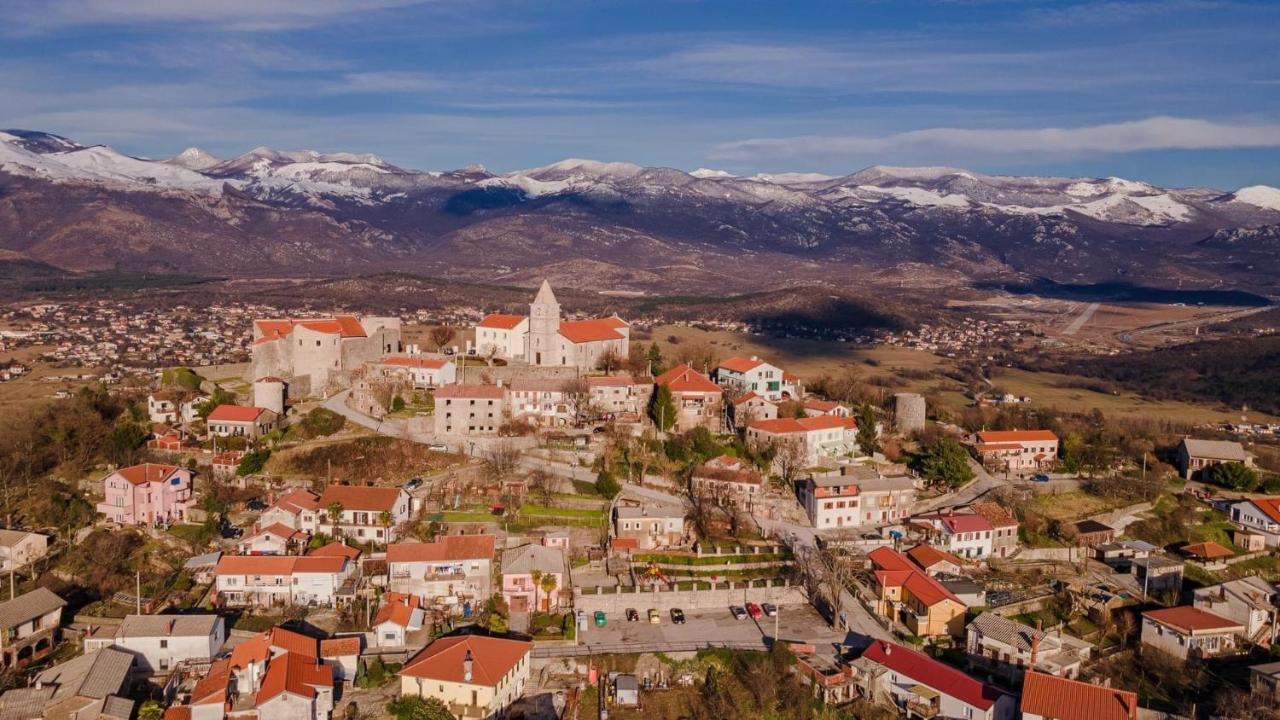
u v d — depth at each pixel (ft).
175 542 572.10
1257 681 454.40
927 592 523.70
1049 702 414.00
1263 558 638.53
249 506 609.42
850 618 525.34
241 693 424.87
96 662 428.97
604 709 439.22
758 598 543.39
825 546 594.24
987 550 614.75
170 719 401.29
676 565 568.00
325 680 420.77
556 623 505.25
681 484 654.12
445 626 494.59
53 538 573.33
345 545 561.43
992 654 480.64
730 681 460.55
